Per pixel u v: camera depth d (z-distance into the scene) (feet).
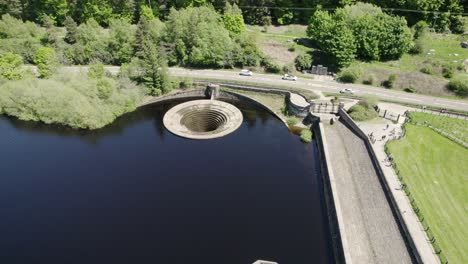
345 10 465.47
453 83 386.32
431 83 397.39
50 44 483.51
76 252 229.45
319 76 437.58
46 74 424.87
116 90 408.26
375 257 213.46
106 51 481.46
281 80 432.25
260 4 538.88
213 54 453.58
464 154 302.04
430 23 503.20
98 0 558.15
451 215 239.91
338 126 350.84
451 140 319.47
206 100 424.46
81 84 391.04
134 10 570.05
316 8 535.19
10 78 415.44
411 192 256.93
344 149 317.63
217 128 377.30
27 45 481.05
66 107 375.66
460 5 507.30
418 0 482.69
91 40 488.02
